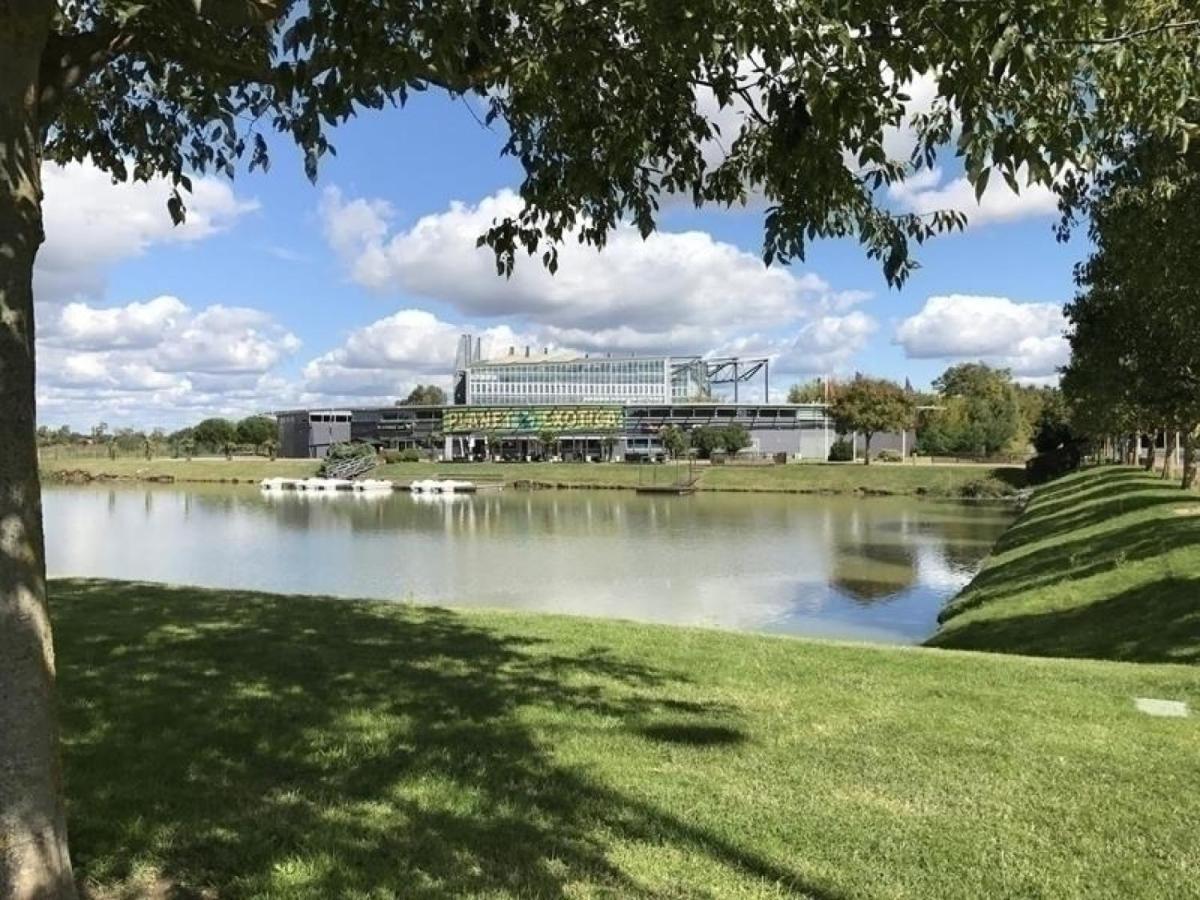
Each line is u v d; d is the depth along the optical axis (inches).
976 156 153.5
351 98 166.7
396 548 1625.2
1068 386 1274.6
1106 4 163.9
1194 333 667.4
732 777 242.5
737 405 5565.9
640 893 174.9
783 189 206.8
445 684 328.5
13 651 126.3
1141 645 538.9
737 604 1068.5
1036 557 991.0
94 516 2338.8
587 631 455.5
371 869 179.8
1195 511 1011.9
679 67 201.8
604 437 5423.2
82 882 173.6
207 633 411.2
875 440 5211.6
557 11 187.2
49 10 128.0
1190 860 198.8
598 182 232.7
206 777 228.4
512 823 205.0
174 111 266.8
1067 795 236.2
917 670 384.5
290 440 6023.6
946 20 147.0
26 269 127.3
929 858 196.4
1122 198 406.0
